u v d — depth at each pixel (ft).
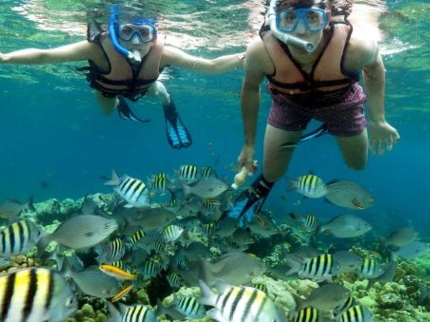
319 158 76.79
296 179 4.90
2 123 53.52
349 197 4.79
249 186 5.80
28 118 44.86
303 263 3.92
